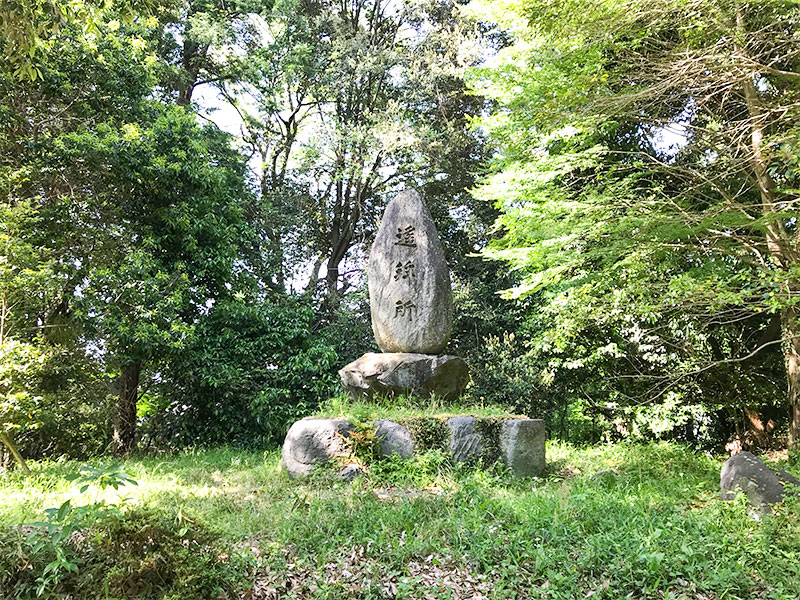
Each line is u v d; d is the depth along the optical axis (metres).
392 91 17.47
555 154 11.31
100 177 11.30
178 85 16.23
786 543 4.89
